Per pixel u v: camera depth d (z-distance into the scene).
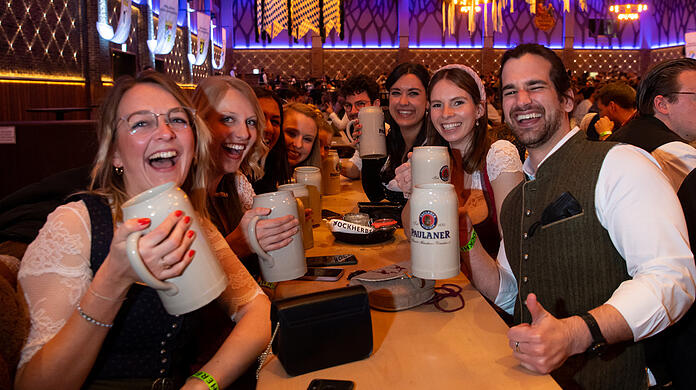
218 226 1.64
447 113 1.92
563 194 1.25
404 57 19.23
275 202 1.26
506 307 1.49
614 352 1.19
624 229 1.13
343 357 1.01
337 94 5.73
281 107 2.29
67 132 4.06
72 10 9.26
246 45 19.39
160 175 1.15
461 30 19.33
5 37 7.68
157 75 1.15
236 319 1.25
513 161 1.96
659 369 1.34
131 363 1.12
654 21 19.81
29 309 0.95
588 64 19.83
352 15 19.27
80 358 0.93
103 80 9.98
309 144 2.68
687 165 1.88
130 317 1.10
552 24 16.80
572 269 1.24
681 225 1.09
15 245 1.18
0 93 7.62
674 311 1.05
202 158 1.27
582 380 1.20
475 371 0.97
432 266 1.13
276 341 1.02
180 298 0.89
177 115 1.14
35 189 1.29
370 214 2.22
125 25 9.99
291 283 1.49
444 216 1.12
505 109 1.36
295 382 0.97
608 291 1.22
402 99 2.43
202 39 14.61
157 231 0.84
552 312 1.28
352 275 1.51
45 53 8.56
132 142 1.11
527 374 0.95
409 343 1.09
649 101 2.14
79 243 1.01
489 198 2.06
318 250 1.81
